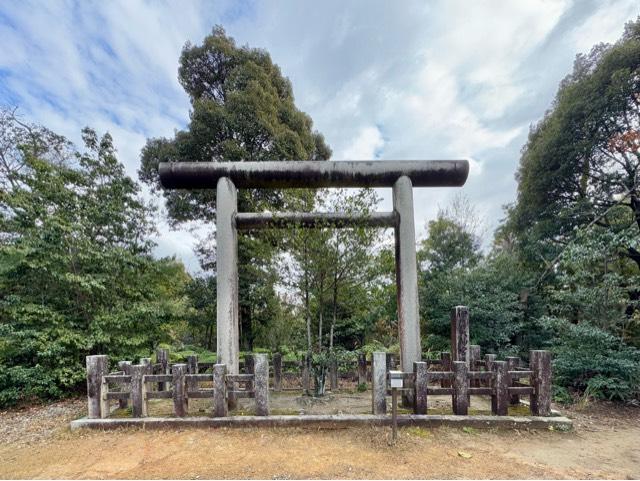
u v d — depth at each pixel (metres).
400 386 3.41
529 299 8.59
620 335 6.06
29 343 5.32
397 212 4.87
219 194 4.84
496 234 12.20
